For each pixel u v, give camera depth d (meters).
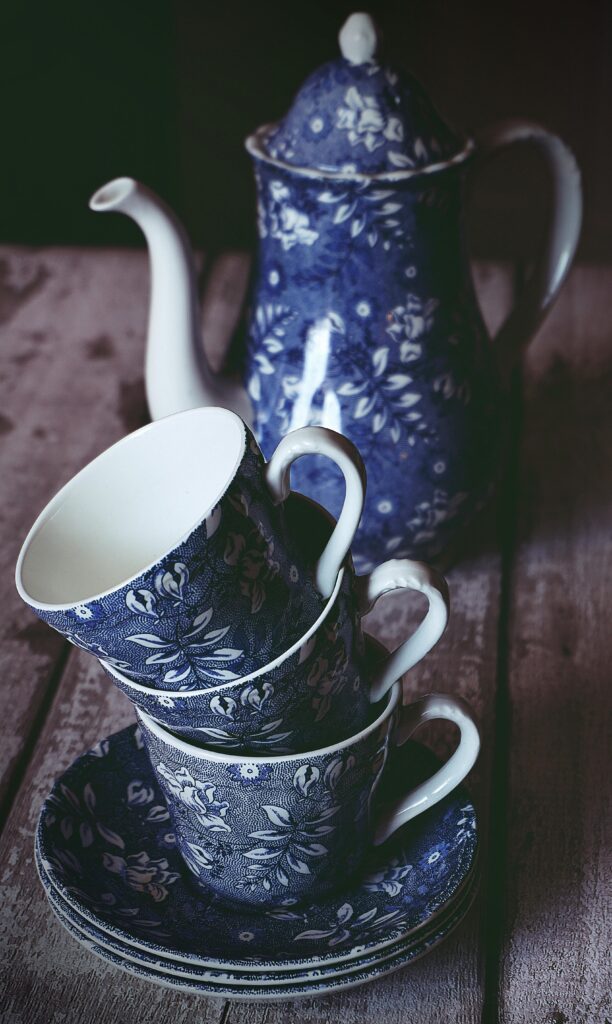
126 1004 0.59
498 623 0.74
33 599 0.54
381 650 0.62
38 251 1.06
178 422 0.58
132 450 0.58
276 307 0.74
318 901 0.61
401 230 0.72
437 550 0.77
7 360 0.94
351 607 0.58
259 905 0.60
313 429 0.55
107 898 0.60
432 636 0.59
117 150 2.13
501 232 2.15
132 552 0.59
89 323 0.98
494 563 0.78
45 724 0.70
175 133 2.23
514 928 0.61
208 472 0.58
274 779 0.57
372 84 0.72
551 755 0.68
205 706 0.56
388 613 0.76
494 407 0.77
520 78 2.39
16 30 1.99
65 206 2.16
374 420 0.73
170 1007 0.59
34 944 0.61
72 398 0.91
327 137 0.72
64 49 2.01
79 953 0.60
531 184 2.25
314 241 0.72
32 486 0.83
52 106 2.06
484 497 0.78
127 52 2.04
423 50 2.46
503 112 2.40
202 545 0.54
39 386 0.92
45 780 0.67
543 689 0.71
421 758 0.64
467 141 0.74
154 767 0.59
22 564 0.56
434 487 0.75
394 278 0.72
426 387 0.73
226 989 0.56
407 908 0.59
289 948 0.59
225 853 0.59
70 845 0.61
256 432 0.77
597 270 1.01
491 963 0.60
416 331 0.73
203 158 2.33
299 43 2.42
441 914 0.58
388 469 0.74
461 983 0.59
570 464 0.85
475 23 2.42
